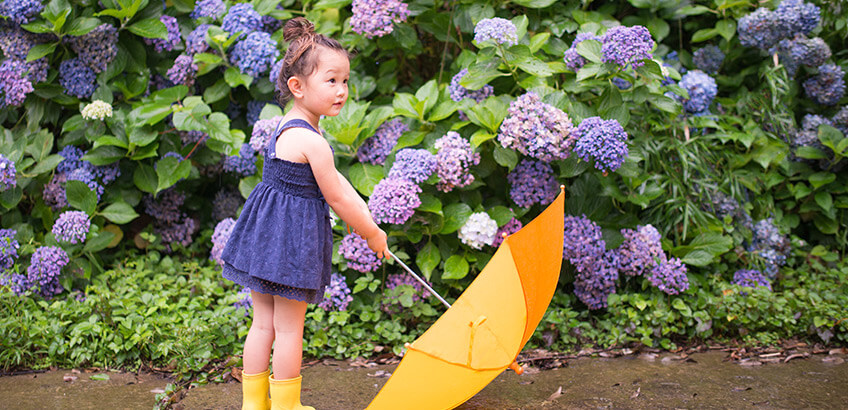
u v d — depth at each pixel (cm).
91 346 285
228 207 407
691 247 349
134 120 359
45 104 381
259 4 400
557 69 349
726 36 423
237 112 417
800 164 422
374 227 226
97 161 357
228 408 243
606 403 246
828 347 314
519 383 268
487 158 342
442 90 369
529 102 318
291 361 218
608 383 267
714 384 266
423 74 452
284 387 217
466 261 329
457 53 427
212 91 391
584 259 324
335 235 335
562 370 283
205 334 289
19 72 361
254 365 223
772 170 413
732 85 438
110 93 377
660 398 251
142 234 369
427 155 317
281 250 209
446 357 188
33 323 294
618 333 312
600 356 301
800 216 434
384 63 411
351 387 265
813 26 409
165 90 371
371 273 329
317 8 391
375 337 306
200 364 276
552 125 314
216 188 425
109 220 374
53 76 374
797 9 405
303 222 212
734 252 377
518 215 342
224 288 347
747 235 383
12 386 264
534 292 213
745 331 321
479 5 380
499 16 389
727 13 434
